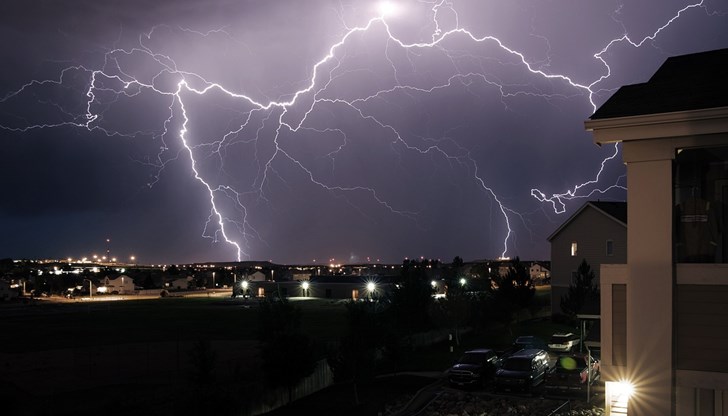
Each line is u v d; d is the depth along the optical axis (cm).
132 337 5000
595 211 5041
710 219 1129
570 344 3444
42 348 4338
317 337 4562
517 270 4703
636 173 1105
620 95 1199
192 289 16938
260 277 13575
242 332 5288
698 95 1096
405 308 3803
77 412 2231
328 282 10106
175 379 3034
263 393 2498
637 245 1099
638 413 1088
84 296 13212
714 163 1170
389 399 2669
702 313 1073
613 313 1141
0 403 2264
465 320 4066
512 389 2644
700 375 1063
